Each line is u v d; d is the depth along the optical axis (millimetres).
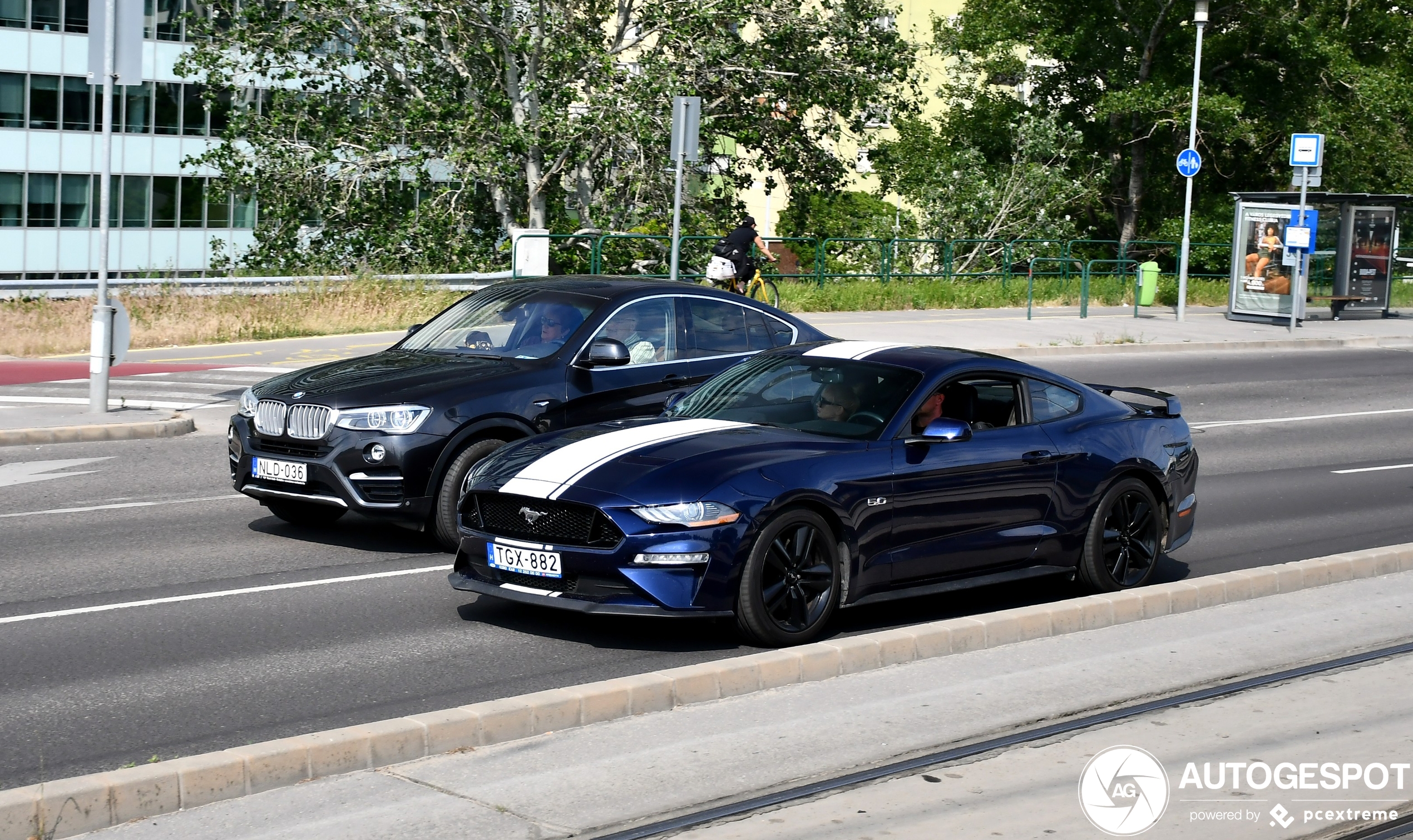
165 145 58531
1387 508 12508
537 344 10266
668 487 7324
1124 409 9203
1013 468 8375
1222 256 39906
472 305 10969
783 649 7492
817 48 33906
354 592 8672
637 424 8281
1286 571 8797
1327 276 31766
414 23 32781
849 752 5848
